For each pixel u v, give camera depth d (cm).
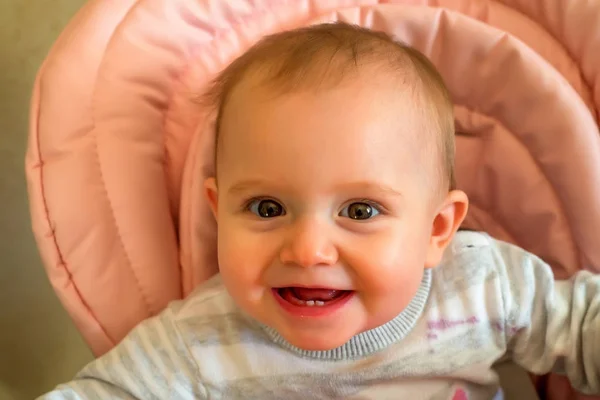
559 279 78
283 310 60
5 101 94
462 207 67
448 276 74
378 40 62
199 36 73
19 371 94
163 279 73
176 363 69
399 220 59
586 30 74
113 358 68
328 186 56
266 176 57
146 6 70
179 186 77
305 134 56
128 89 70
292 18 77
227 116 60
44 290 99
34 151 68
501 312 72
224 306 72
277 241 58
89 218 69
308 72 58
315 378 70
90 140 69
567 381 82
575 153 72
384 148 57
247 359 70
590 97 75
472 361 72
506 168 78
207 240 76
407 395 71
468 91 77
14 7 95
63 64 67
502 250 76
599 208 72
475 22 74
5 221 95
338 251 57
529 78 72
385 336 69
